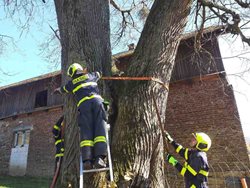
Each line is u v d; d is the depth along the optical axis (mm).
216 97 11562
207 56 12195
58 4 5191
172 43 4469
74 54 4395
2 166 17625
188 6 4551
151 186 3803
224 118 11117
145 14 8578
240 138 10539
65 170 3660
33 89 18109
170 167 11062
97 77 4035
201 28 6547
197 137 4504
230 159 10438
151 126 3975
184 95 12312
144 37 4543
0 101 19500
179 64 12984
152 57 4293
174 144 4523
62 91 4043
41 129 16781
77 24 4613
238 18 6004
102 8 5160
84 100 3709
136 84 4164
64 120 4129
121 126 3951
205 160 4266
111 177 3297
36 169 15891
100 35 4812
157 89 4184
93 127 3586
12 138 17984
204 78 12055
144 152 3816
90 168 3422
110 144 3936
